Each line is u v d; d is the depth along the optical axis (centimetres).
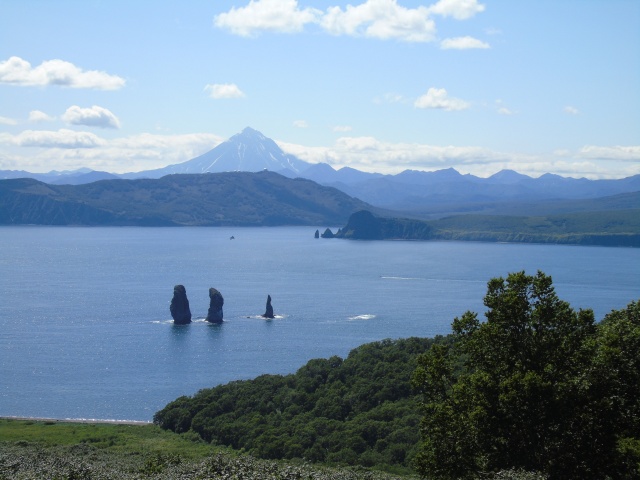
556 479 3719
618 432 3828
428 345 10050
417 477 5569
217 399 9775
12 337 17862
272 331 19125
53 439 8712
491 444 3903
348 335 18325
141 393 12544
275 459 7206
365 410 8388
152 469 4800
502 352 4119
